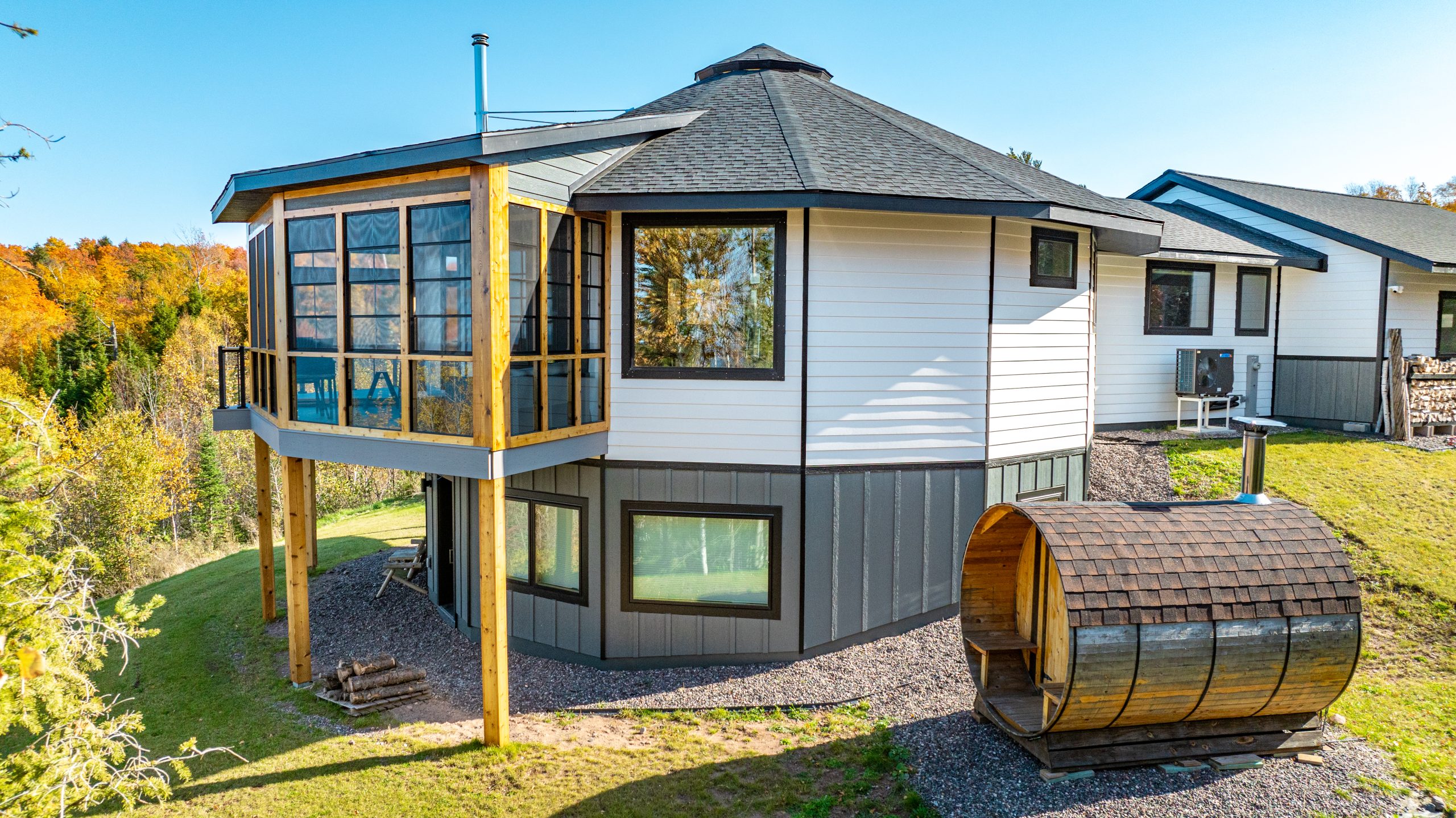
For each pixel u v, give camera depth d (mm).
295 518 9641
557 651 10344
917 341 9961
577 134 8695
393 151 7602
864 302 9688
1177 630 6277
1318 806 6219
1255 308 17609
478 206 7445
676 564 9922
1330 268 16906
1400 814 6090
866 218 9633
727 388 9641
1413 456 14195
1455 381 16141
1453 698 7895
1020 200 9398
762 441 9641
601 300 9688
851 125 11617
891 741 7492
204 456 34438
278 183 8664
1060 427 11516
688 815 6445
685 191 8883
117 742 5559
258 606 13070
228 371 41531
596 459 9891
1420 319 17016
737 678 9359
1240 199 18859
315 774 7375
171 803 6980
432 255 8031
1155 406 16844
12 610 5086
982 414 10375
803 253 9422
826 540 9742
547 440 8500
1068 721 6477
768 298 9562
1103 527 6668
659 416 9766
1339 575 6637
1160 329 16703
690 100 12789
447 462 7840
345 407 8625
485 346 7508
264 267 10500
